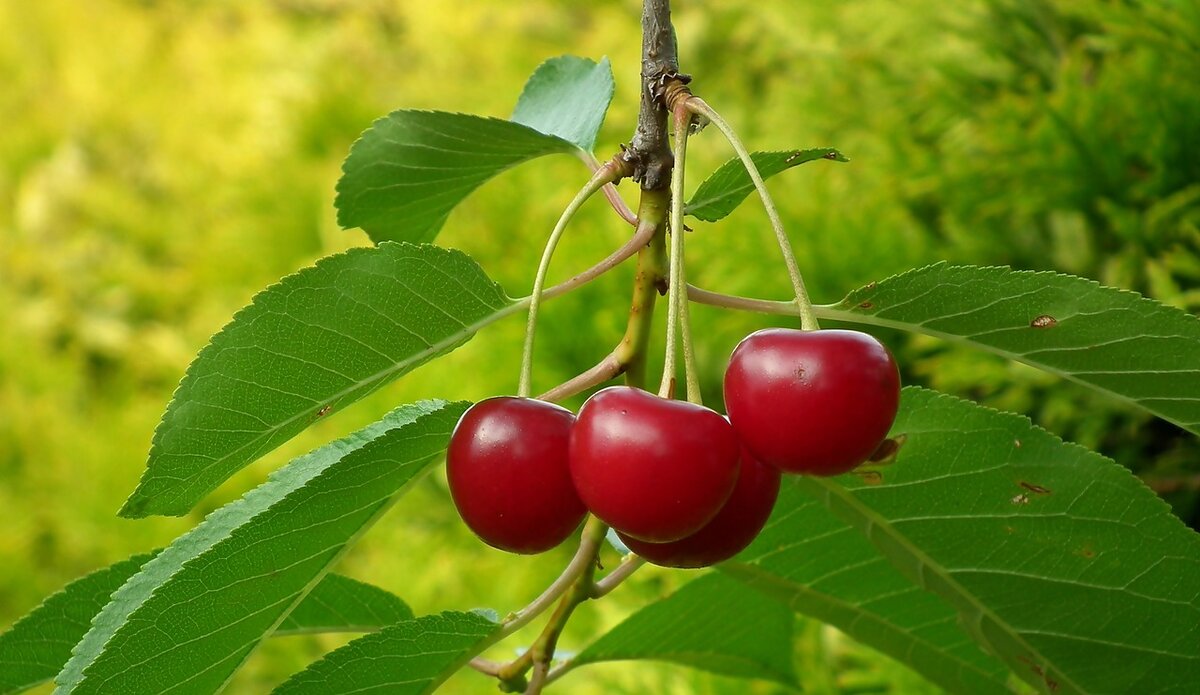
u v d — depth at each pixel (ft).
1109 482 1.18
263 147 3.95
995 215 1.73
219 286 3.88
